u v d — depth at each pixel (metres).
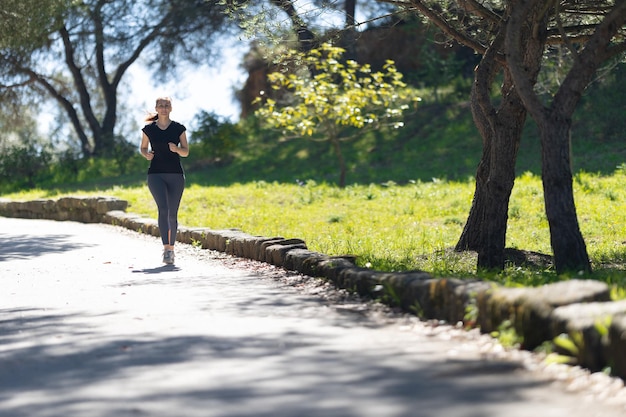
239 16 12.73
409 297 7.67
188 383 5.25
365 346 6.25
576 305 5.66
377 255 13.31
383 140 38.44
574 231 9.18
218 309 8.26
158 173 13.08
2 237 18.36
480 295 6.48
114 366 5.82
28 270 12.49
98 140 50.12
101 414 4.62
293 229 18.66
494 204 10.77
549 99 29.41
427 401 4.64
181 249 15.16
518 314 5.95
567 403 4.58
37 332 7.36
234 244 13.55
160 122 13.19
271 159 39.88
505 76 12.40
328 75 28.36
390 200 23.66
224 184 33.34
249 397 4.85
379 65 44.06
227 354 6.06
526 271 10.76
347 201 24.20
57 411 4.72
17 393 5.21
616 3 10.18
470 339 6.36
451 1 13.22
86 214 24.52
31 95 50.09
